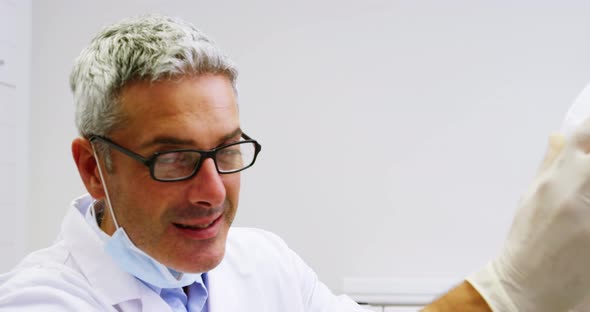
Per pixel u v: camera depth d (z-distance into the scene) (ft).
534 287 2.31
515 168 6.82
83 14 6.81
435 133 6.81
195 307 3.63
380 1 6.77
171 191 2.87
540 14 6.77
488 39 6.79
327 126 6.81
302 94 6.81
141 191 2.93
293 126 6.81
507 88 6.81
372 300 6.77
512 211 6.82
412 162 6.82
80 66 3.10
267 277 4.08
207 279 3.79
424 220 6.81
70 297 3.14
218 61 2.92
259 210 6.80
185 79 2.81
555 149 2.40
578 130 2.30
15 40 6.30
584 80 6.79
